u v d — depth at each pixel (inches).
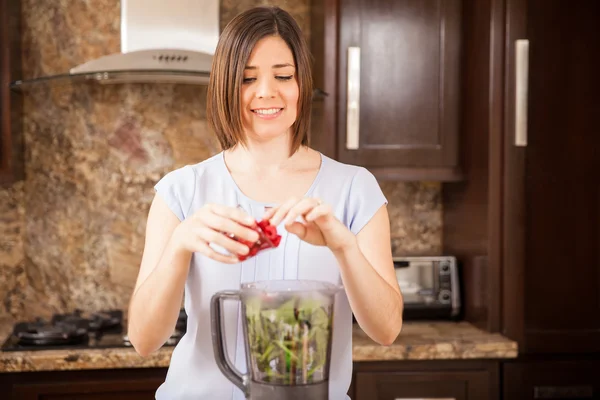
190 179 47.6
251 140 46.7
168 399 46.9
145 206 109.6
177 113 109.6
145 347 43.8
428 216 116.5
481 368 93.4
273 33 42.6
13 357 84.8
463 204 105.9
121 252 109.3
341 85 100.4
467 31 101.6
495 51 95.7
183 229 38.0
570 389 95.7
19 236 108.6
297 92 43.8
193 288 46.8
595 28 97.8
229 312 46.0
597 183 98.1
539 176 97.2
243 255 35.9
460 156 103.9
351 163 101.6
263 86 42.3
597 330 98.1
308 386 35.1
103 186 109.0
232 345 45.9
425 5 102.1
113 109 108.5
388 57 101.7
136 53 92.1
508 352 92.0
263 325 35.0
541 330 97.4
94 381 87.2
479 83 98.6
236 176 47.9
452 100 103.3
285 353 34.9
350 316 47.3
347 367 47.0
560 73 97.4
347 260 39.8
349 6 100.3
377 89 101.9
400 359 90.7
